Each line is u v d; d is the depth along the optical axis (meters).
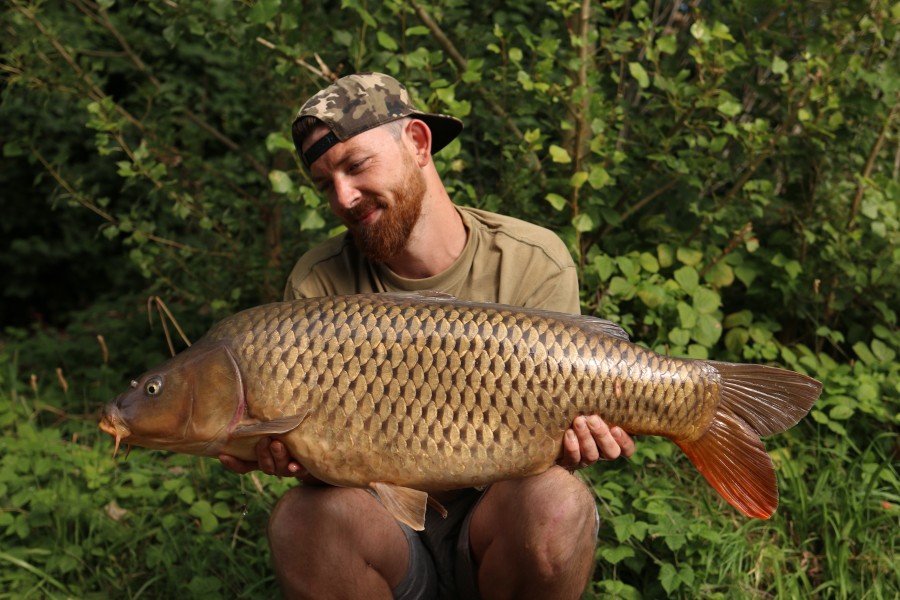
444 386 1.78
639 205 3.39
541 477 1.96
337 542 1.97
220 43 3.47
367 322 1.80
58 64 3.75
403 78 3.07
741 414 1.87
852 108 3.42
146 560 2.85
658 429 1.85
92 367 4.58
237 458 1.90
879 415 3.06
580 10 3.29
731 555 2.67
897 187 3.35
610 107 3.23
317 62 3.27
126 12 3.96
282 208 4.08
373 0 3.29
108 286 6.52
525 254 2.16
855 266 3.41
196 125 4.23
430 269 2.13
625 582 2.71
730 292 3.66
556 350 1.79
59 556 2.82
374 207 2.01
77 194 3.98
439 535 2.15
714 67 3.20
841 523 2.80
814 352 3.59
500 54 3.64
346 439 1.79
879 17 3.27
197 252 3.96
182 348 4.42
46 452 3.34
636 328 3.34
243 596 2.70
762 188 3.28
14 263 6.28
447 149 2.89
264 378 1.80
